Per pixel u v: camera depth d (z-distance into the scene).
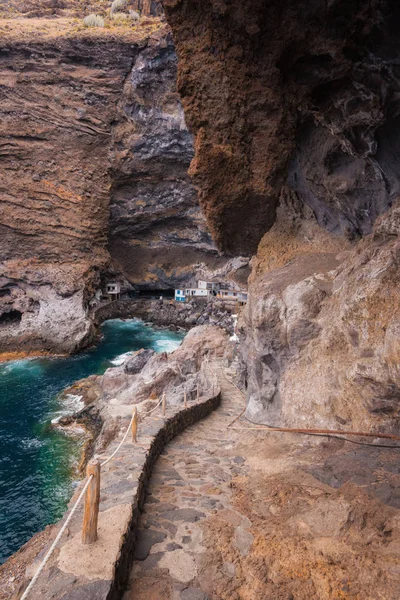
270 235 14.05
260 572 4.53
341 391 8.77
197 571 4.67
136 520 5.48
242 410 15.13
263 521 5.70
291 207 13.72
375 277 8.12
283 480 7.18
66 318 41.78
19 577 10.66
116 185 49.28
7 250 44.00
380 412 7.82
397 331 7.05
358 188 10.88
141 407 21.48
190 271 54.78
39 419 25.62
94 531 4.43
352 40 6.60
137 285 56.12
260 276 13.22
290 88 6.99
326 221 13.06
